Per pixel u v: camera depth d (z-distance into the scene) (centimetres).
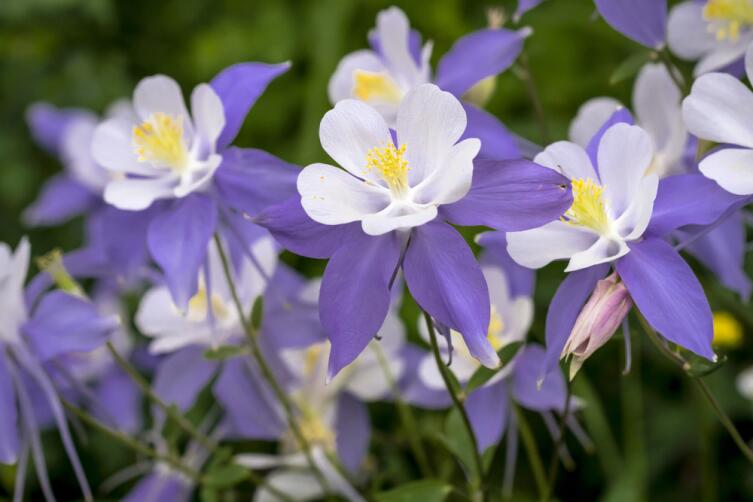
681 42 58
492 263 58
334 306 48
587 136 56
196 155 54
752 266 63
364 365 62
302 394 62
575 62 92
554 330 50
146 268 62
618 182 50
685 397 77
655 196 49
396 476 66
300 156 96
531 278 58
